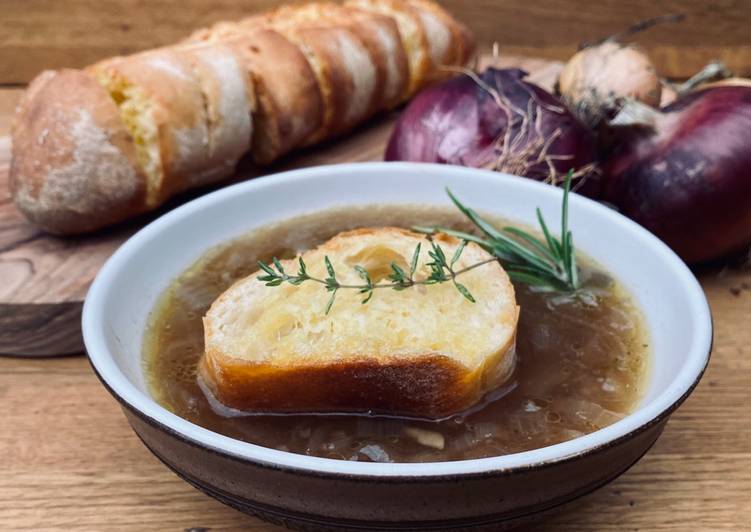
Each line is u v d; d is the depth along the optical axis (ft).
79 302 1.59
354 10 2.21
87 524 1.34
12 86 2.60
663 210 1.68
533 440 1.26
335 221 1.58
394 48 2.14
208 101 1.83
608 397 1.31
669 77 2.72
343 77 2.01
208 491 1.24
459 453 1.25
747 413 1.48
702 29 2.76
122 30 2.68
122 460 1.42
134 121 1.78
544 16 2.77
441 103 1.74
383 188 1.61
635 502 1.36
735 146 1.65
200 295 1.44
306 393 1.27
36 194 1.70
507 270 1.46
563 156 1.70
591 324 1.40
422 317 1.31
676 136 1.68
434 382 1.26
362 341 1.27
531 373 1.33
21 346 1.61
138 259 1.42
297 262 1.39
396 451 1.25
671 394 1.22
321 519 1.20
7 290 1.60
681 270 1.39
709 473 1.39
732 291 1.71
